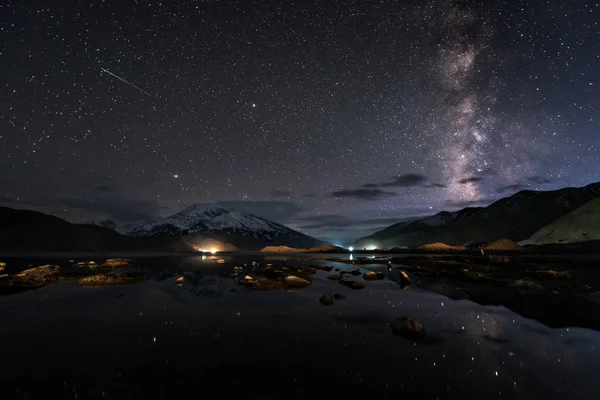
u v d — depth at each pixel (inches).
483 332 253.6
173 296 427.5
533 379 164.9
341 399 142.0
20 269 842.2
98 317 300.8
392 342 225.8
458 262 1138.7
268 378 163.6
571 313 325.4
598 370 177.0
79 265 1018.7
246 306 356.5
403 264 1091.9
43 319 292.4
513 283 531.5
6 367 176.6
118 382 157.5
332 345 218.7
